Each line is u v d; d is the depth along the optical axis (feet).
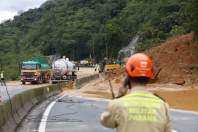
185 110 87.71
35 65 248.73
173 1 352.49
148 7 425.69
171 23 330.95
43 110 87.71
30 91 95.71
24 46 580.71
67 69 275.59
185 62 181.27
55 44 565.12
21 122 68.18
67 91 157.48
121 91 19.79
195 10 178.70
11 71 329.93
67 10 615.57
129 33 460.55
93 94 141.18
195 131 59.72
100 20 571.69
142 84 19.43
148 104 18.95
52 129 61.26
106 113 19.25
